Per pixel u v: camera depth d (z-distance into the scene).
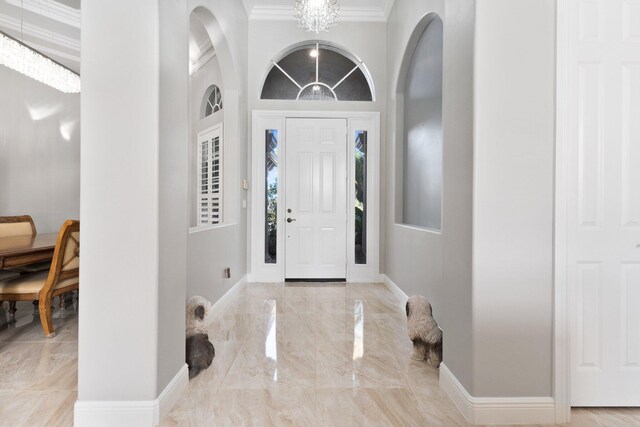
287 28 4.58
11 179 4.34
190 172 5.34
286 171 4.64
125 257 1.60
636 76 1.72
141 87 1.61
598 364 1.72
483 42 1.64
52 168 4.54
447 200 1.97
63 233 2.69
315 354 2.38
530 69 1.66
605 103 1.71
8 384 1.95
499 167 1.65
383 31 4.62
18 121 4.36
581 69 1.71
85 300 1.60
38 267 3.45
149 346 1.60
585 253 1.70
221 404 1.78
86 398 1.59
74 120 4.65
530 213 1.66
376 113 4.61
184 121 1.95
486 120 1.64
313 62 4.75
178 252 1.86
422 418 1.67
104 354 1.59
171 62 1.78
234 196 4.06
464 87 1.75
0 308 3.40
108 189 1.61
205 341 2.17
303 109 4.62
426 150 3.32
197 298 2.29
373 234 4.63
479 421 1.62
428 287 2.89
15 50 2.90
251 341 2.61
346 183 4.67
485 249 1.64
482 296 1.63
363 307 3.50
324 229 4.67
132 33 1.61
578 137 1.71
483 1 1.64
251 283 4.54
